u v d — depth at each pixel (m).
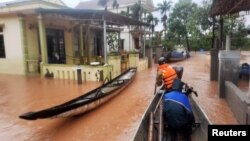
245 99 5.05
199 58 26.22
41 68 12.80
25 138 4.91
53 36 15.44
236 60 7.27
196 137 3.91
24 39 13.70
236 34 20.80
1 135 5.09
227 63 7.32
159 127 3.59
